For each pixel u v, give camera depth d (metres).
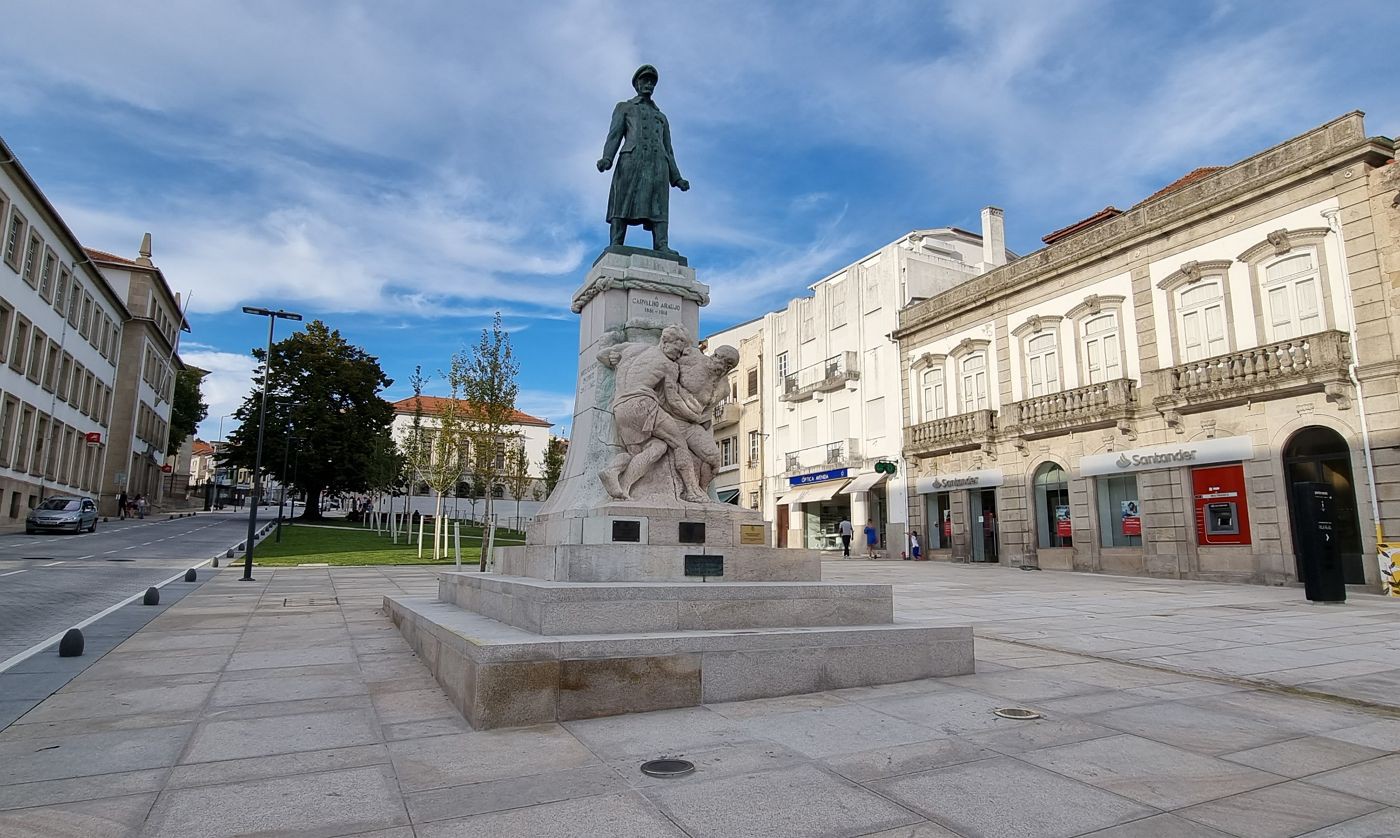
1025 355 27.62
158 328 53.94
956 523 29.94
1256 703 5.71
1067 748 4.50
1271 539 19.58
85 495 43.84
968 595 15.52
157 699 5.68
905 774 4.02
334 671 6.79
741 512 7.82
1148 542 22.55
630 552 6.84
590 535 7.31
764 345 43.06
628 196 9.56
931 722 5.04
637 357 8.18
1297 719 5.23
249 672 6.74
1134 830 3.32
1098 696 5.88
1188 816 3.47
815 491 37.50
